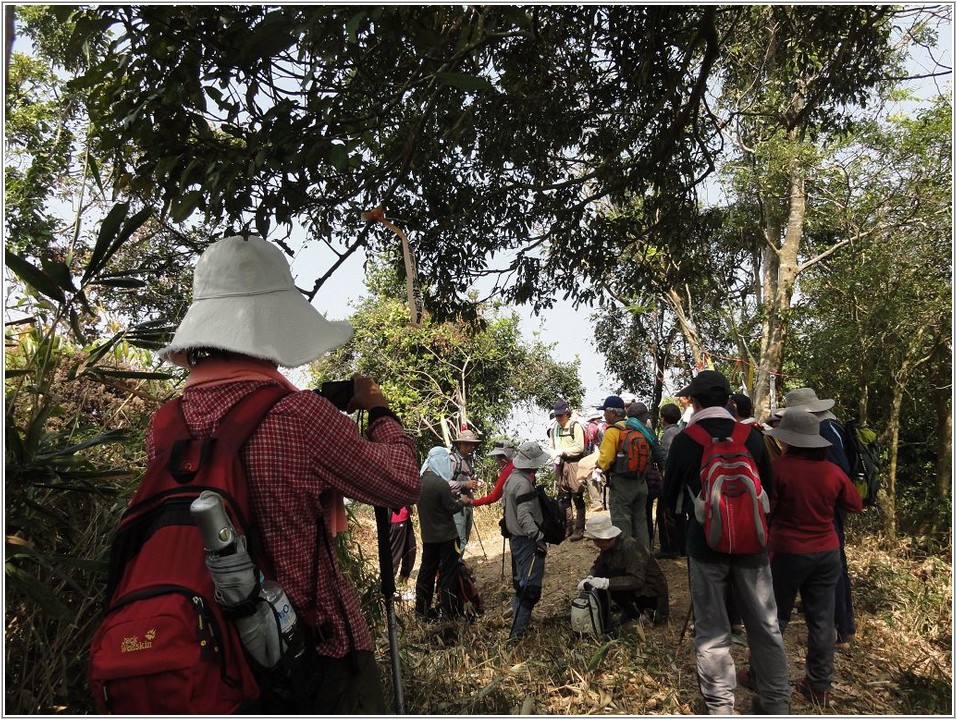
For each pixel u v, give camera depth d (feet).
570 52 14.75
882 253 29.30
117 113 8.16
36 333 9.88
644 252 20.48
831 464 13.23
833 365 30.09
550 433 31.71
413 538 22.30
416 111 9.97
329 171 10.03
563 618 19.31
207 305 5.78
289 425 5.26
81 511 9.16
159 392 11.78
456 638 17.42
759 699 13.12
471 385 67.10
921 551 24.30
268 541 5.16
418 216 14.66
